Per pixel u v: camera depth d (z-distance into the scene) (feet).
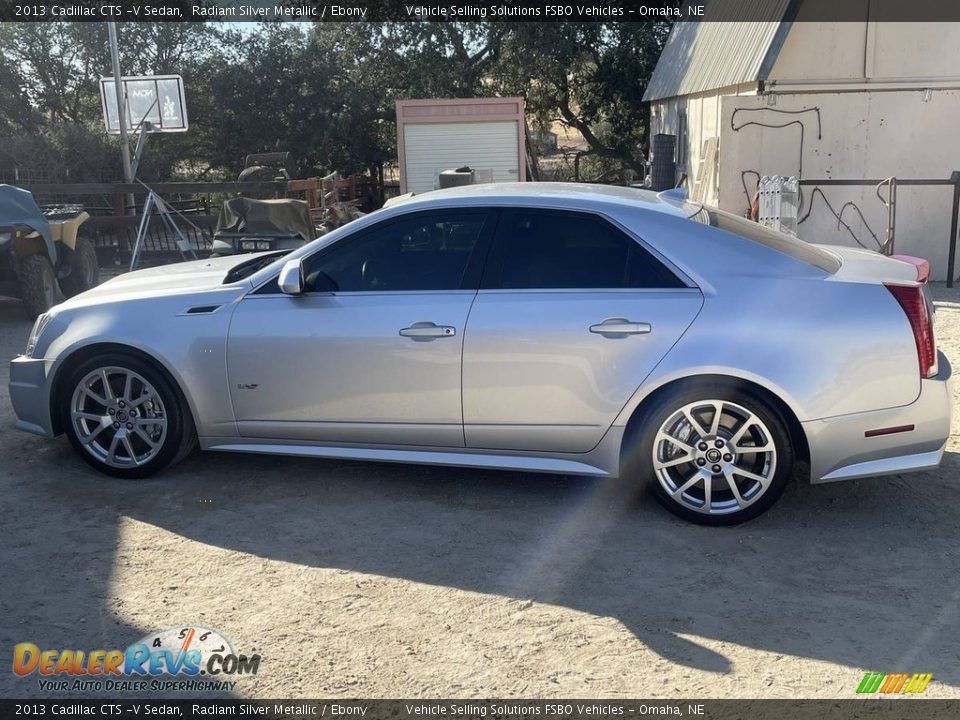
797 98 41.47
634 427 14.89
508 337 14.84
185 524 15.03
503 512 15.52
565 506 15.75
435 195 16.28
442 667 11.03
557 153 112.68
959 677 10.71
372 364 15.43
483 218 15.49
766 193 38.63
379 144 91.40
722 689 10.53
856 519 15.12
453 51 89.76
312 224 40.63
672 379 14.35
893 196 38.81
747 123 41.93
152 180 85.46
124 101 55.83
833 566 13.48
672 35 76.07
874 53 40.60
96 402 17.06
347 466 17.65
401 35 88.48
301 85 88.63
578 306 14.70
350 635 11.73
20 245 32.37
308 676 10.87
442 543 14.34
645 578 13.16
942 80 40.37
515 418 15.08
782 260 14.79
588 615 12.16
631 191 16.76
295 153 90.07
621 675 10.82
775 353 13.99
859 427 14.07
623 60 87.76
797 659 11.10
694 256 14.70
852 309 14.06
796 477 17.01
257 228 39.73
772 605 12.38
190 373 16.15
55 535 14.62
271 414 16.10
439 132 69.10
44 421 17.12
